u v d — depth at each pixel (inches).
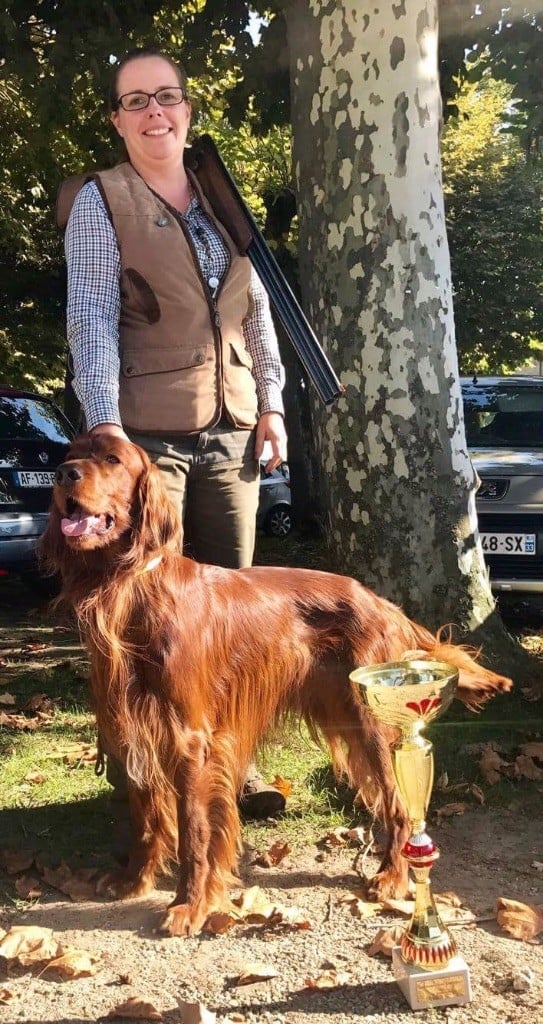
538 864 126.0
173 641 109.1
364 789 124.1
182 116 123.9
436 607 193.0
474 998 95.0
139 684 109.2
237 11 295.1
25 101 416.2
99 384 115.2
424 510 191.9
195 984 99.2
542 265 749.3
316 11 188.1
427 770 97.0
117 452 107.0
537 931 107.1
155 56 122.3
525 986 96.3
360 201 187.8
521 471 255.3
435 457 192.1
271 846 132.3
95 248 119.7
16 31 287.0
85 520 103.2
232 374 128.0
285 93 309.6
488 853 129.9
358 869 125.3
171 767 111.1
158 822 117.2
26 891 121.5
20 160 461.7
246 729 119.6
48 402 315.6
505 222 741.9
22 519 278.5
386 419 190.2
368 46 184.2
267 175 520.7
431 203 190.5
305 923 110.0
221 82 400.5
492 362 811.4
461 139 780.0
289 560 393.1
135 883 119.6
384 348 189.0
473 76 331.0
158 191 125.2
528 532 248.2
